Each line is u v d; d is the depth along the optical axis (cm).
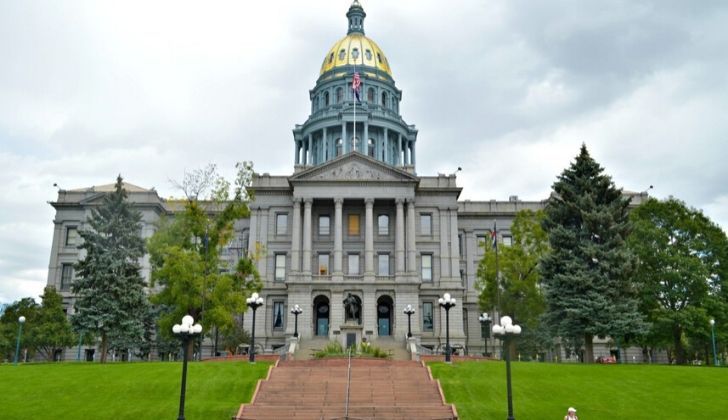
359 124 10344
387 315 7919
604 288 5044
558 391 3641
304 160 10669
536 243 6297
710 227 6053
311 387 3647
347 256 7944
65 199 8588
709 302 5759
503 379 3903
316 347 6569
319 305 7900
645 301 5866
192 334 3139
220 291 5262
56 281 8250
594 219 5212
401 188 7912
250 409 3256
